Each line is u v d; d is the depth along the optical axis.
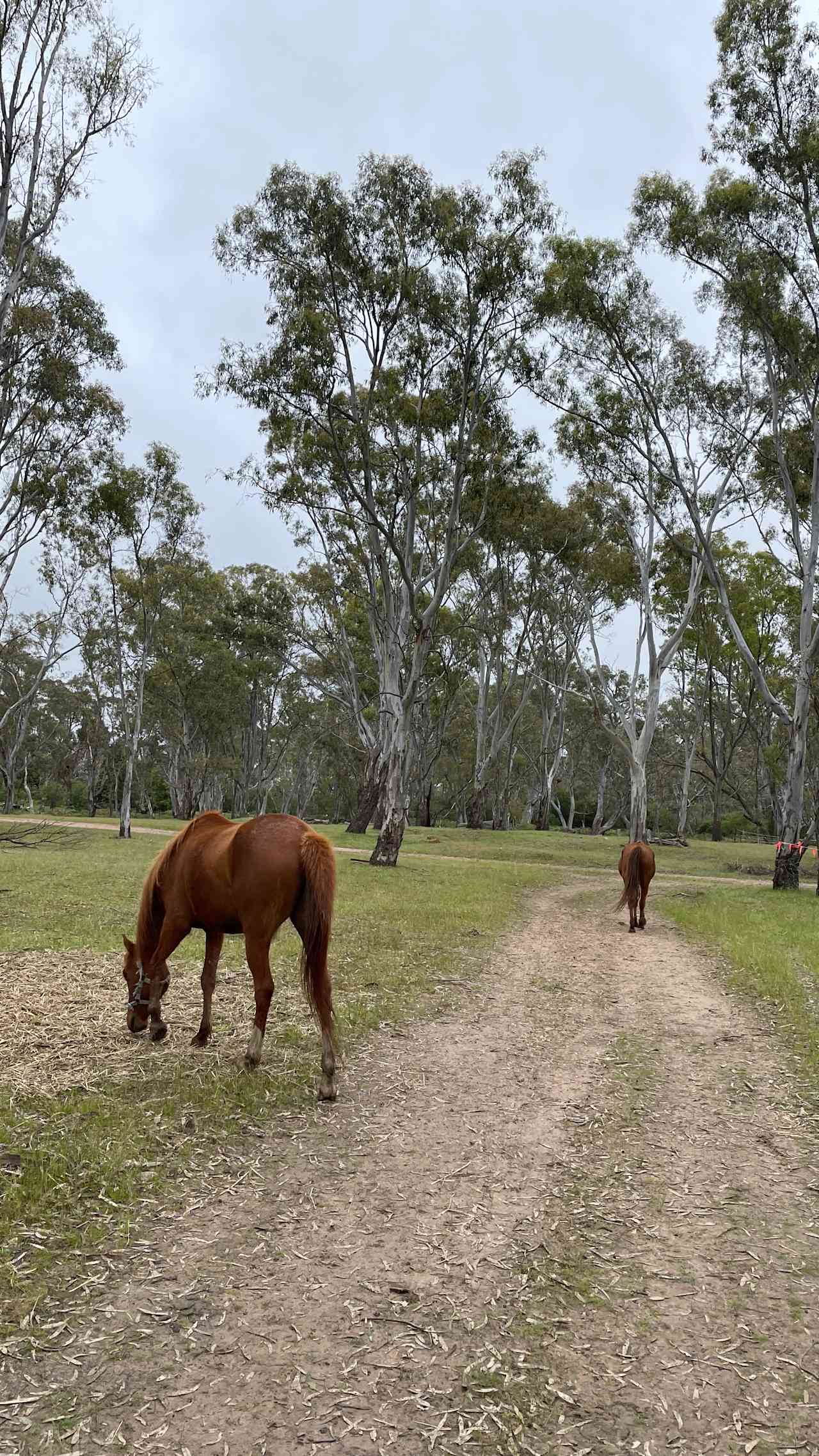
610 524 36.28
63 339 25.00
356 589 37.56
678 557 36.12
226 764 57.06
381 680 28.78
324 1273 3.86
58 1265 3.82
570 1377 3.19
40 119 16.23
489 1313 3.58
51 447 27.34
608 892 23.53
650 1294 3.75
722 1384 3.16
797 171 21.14
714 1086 6.61
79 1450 2.75
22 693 56.22
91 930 12.36
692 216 21.52
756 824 63.16
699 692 54.97
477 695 59.44
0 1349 3.22
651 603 34.25
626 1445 2.85
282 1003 8.51
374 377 24.38
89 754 60.12
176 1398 3.01
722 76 21.27
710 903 20.17
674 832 67.75
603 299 23.58
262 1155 5.09
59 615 41.16
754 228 22.00
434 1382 3.14
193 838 6.66
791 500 23.56
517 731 54.72
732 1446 2.85
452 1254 4.05
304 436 24.67
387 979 9.77
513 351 24.02
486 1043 7.58
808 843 41.50
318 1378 3.14
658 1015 8.84
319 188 21.88
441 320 23.14
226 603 43.34
